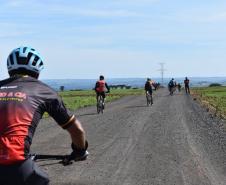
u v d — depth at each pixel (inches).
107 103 1715.1
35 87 159.8
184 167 413.4
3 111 153.6
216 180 364.5
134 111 1163.3
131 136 629.9
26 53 162.7
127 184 347.6
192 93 2918.3
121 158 456.1
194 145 544.7
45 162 424.2
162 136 629.6
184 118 935.0
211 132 680.4
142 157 462.3
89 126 773.9
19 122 152.4
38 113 156.9
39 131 697.0
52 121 881.5
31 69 163.8
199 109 1248.2
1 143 149.3
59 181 352.8
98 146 535.2
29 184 149.5
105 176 373.4
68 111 161.9
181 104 1512.1
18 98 155.7
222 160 447.2
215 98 2114.9
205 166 418.3
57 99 160.9
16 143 149.8
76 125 161.0
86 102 1872.5
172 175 380.8
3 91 157.9
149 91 1459.2
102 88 1096.8
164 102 1660.9
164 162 436.5
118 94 3154.5
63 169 396.5
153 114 1047.0
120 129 721.6
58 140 585.6
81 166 411.5
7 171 148.5
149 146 536.1
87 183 348.2
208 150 507.2
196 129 722.8
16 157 148.4
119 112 1131.9
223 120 903.1
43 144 547.2
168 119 907.4
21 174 148.8
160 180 362.3
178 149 514.0
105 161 438.6
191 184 350.0
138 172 390.9
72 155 164.2
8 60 164.2
